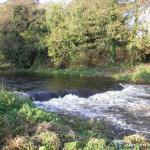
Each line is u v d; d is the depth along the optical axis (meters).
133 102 23.39
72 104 21.94
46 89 26.55
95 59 42.41
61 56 42.59
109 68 40.28
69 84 30.30
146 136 15.62
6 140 11.25
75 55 42.50
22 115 13.41
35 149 10.88
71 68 41.66
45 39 44.00
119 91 27.91
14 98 15.40
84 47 41.94
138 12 39.56
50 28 44.00
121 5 40.78
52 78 34.94
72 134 12.09
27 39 45.97
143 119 18.83
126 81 33.66
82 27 40.78
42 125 12.23
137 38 39.38
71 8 41.84
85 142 11.76
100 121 17.03
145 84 32.25
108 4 40.44
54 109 19.81
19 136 11.41
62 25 42.16
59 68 42.94
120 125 17.20
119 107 21.67
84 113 19.33
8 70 43.75
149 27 39.19
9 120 12.74
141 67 37.44
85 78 35.41
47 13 43.69
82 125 15.69
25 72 41.88
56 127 12.41
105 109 20.95
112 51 41.16
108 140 13.17
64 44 42.00
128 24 40.09
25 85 29.00
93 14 40.50
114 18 40.34
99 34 41.19
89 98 24.42
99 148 11.20
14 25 46.22
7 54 46.59
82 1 41.12
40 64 45.44
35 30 45.56
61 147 11.21
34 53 46.31
